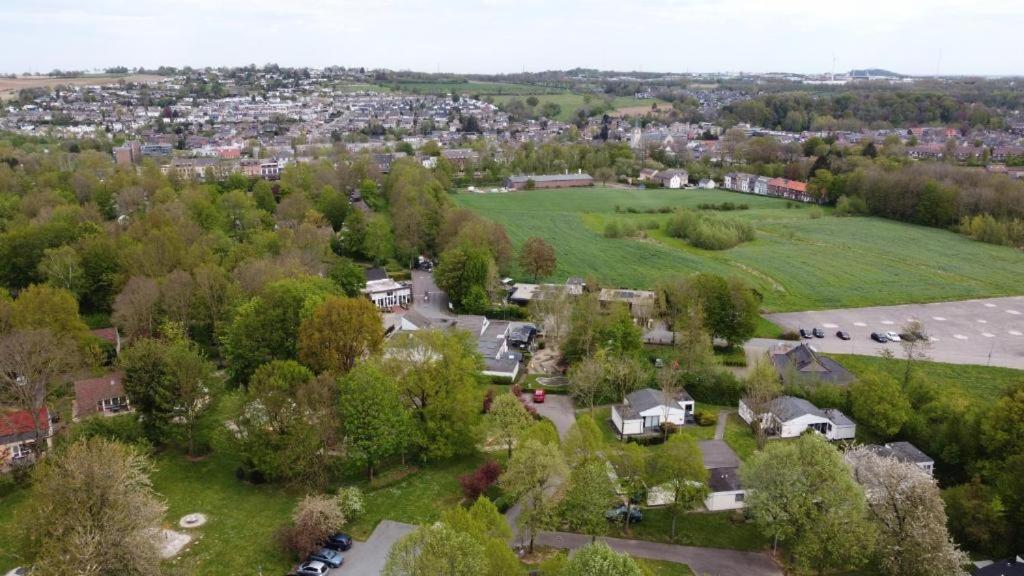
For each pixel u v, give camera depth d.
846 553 70.00
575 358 126.12
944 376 127.25
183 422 94.00
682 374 117.75
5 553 71.69
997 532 75.88
